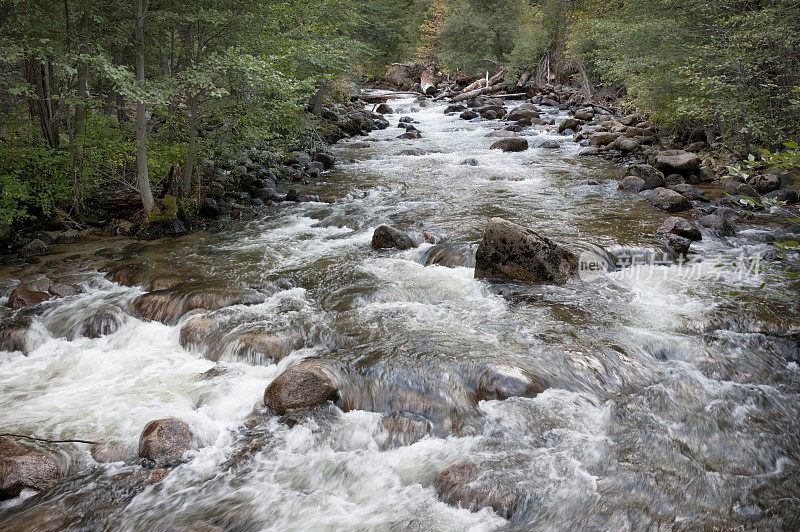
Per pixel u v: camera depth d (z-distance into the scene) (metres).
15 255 9.02
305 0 12.52
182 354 6.11
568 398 4.90
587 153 17.06
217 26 9.96
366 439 4.54
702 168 13.60
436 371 5.14
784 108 12.45
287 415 4.81
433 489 3.98
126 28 10.13
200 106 10.83
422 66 43.44
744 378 5.26
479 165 15.89
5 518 3.75
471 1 41.78
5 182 9.34
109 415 4.93
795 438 4.45
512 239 7.30
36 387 5.46
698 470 4.08
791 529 3.49
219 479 4.13
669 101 15.77
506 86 36.81
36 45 9.41
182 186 10.84
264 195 12.66
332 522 3.71
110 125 11.06
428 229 9.55
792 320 6.13
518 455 4.25
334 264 8.27
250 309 6.68
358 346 5.75
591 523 3.60
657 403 4.87
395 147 19.52
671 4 14.70
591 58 30.86
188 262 8.49
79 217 10.52
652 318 6.29
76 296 7.41
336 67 15.99
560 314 6.41
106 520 3.73
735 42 12.81
